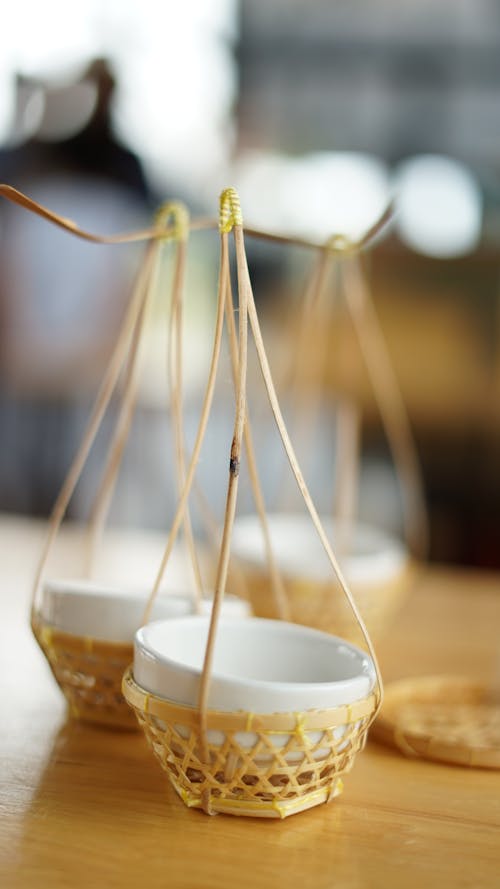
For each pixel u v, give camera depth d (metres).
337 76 2.54
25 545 0.97
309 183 2.48
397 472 1.98
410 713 0.57
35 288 1.92
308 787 0.41
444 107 2.49
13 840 0.40
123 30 2.44
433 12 2.47
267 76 2.56
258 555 0.64
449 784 0.48
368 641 0.43
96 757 0.48
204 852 0.39
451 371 1.96
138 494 1.90
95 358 1.91
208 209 2.45
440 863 0.40
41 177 1.85
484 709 0.58
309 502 0.43
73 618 0.49
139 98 2.47
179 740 0.39
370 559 0.65
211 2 2.49
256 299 2.21
